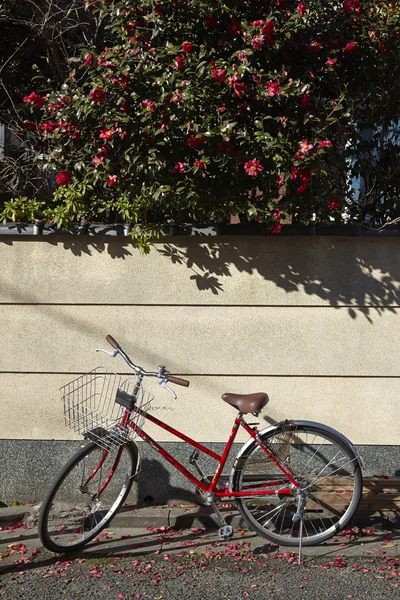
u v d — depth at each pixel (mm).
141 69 5199
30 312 5773
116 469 5086
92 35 7348
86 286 5754
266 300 5703
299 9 5168
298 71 5434
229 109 5242
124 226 5598
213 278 5715
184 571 4586
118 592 4285
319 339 5695
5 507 5688
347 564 4695
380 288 5684
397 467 5684
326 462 5672
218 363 5723
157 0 5238
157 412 5746
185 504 5699
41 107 5582
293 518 4914
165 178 5258
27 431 5785
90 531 4988
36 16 7219
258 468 4988
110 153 5371
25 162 6777
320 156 5281
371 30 5391
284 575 4520
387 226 5668
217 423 5738
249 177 5254
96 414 4871
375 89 5484
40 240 5754
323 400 5703
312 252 5695
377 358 5680
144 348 5754
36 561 4766
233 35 5246
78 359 5766
